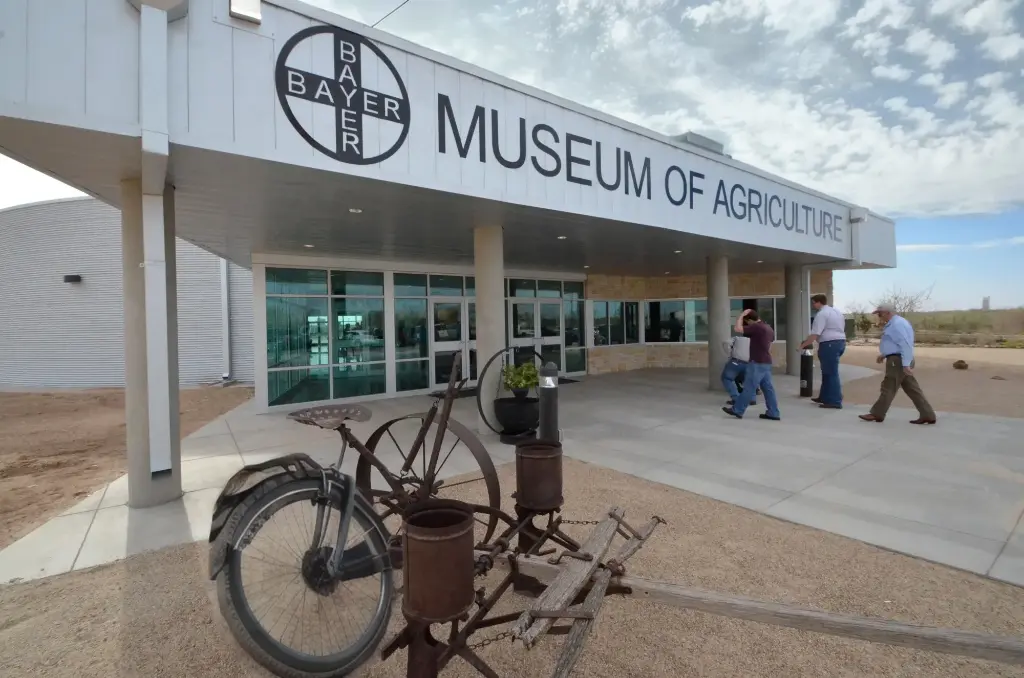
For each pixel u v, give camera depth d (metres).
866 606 3.02
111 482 5.74
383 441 7.31
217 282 15.49
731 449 6.59
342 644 2.44
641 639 2.74
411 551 1.98
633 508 4.64
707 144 9.41
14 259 16.05
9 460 6.89
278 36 4.41
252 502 2.26
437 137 5.43
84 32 3.63
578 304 15.12
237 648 2.62
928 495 4.84
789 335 14.07
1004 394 10.86
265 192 5.50
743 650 2.65
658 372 15.54
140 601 3.18
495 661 2.57
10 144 3.94
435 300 12.13
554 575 2.52
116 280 15.48
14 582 3.44
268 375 10.02
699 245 9.83
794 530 4.13
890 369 7.89
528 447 3.12
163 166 3.97
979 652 1.95
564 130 6.61
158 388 4.51
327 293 10.70
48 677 2.48
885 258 14.33
